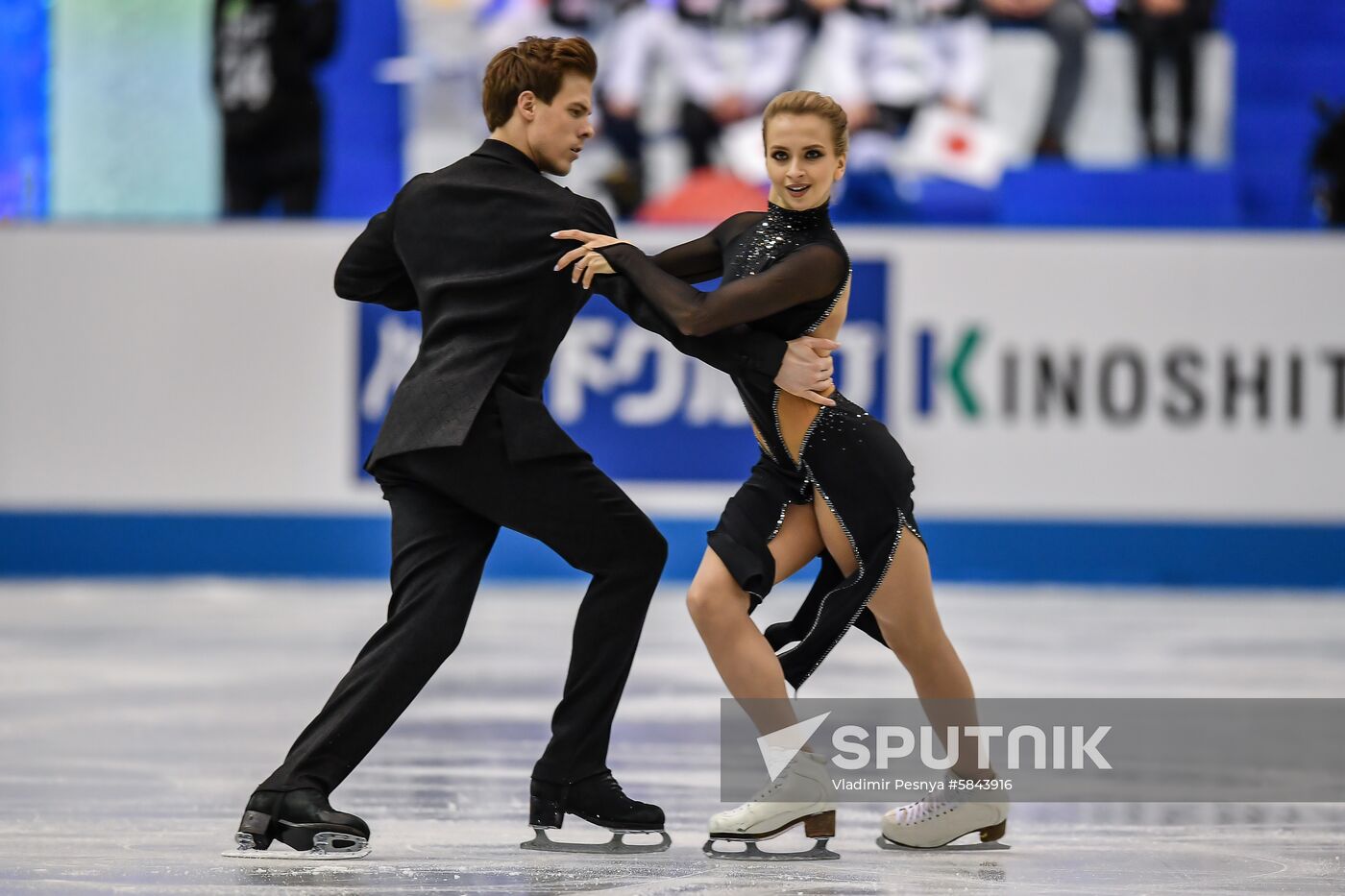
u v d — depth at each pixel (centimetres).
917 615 975
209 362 2978
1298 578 2973
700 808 1138
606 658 974
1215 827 1080
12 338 2964
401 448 948
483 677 1852
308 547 2992
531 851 969
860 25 3444
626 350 2945
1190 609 2692
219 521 2992
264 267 2977
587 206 977
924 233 2958
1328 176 3306
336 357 2978
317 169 3319
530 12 3434
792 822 956
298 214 3319
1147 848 1004
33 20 3353
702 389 2947
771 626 1005
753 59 3422
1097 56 3447
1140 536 2978
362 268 1017
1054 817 1116
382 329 2975
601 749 979
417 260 975
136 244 2966
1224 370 2964
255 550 2992
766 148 975
